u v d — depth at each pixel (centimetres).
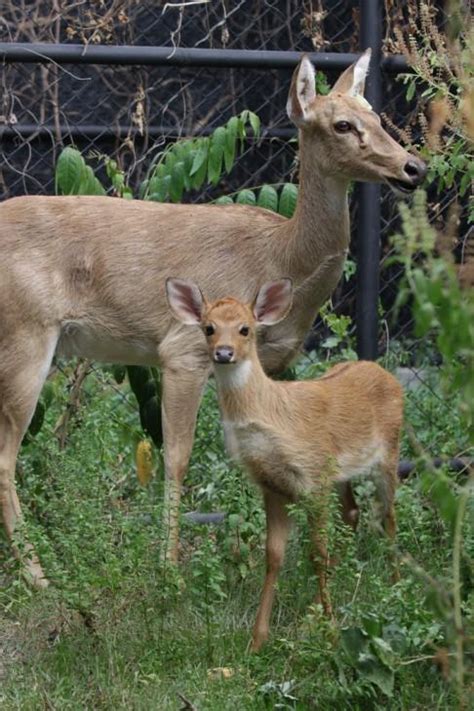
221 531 1050
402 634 796
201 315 931
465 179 1058
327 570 887
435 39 1011
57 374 1280
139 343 1089
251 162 1456
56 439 1184
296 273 1061
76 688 829
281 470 914
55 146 1345
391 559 971
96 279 1074
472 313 618
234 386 903
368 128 1028
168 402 1070
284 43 1435
